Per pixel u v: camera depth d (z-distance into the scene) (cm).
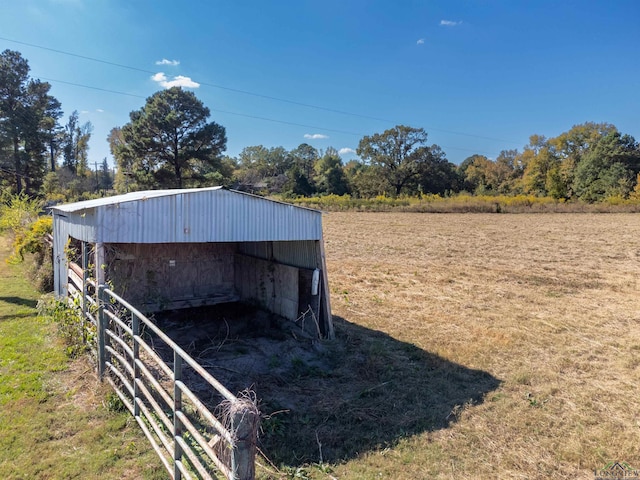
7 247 1800
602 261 1572
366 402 515
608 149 5178
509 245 1967
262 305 950
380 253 1758
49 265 1036
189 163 4369
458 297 1065
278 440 425
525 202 4056
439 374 603
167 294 981
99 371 509
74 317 610
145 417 418
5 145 3534
